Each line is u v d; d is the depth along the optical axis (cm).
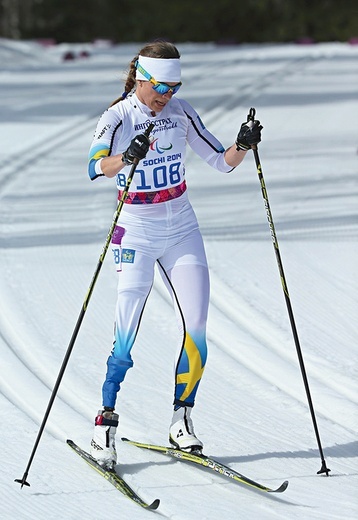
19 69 10312
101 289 2480
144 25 17325
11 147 4800
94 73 9575
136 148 1377
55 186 3856
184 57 11662
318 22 16775
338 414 1734
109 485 1439
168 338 2136
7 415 1709
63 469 1492
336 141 5012
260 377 1916
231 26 17038
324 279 2547
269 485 1439
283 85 7956
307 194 3628
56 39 17288
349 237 2975
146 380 1884
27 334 2131
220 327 2186
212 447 1581
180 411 1518
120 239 1505
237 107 6475
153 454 1556
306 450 1577
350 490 1420
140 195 1484
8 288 2467
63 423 1673
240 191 3697
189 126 1516
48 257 2767
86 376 1897
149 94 1440
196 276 1495
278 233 3034
